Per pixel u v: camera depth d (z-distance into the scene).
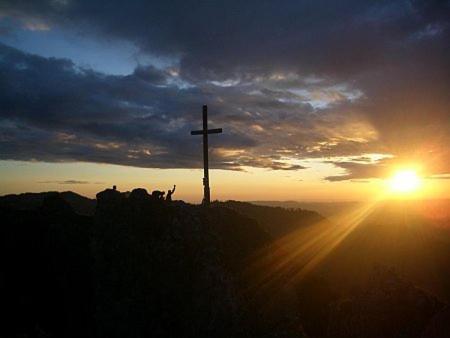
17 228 28.47
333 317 33.47
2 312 21.92
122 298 26.66
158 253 29.25
